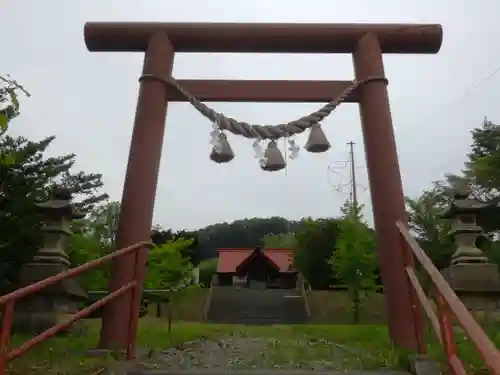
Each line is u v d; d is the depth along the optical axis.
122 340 6.67
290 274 40.41
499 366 2.38
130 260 7.12
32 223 11.22
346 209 31.36
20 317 6.99
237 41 8.73
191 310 27.77
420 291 5.13
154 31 8.66
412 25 8.80
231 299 30.41
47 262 7.34
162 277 17.67
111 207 29.81
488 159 21.86
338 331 10.58
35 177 15.20
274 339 9.20
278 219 79.69
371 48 8.55
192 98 8.20
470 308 8.00
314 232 34.56
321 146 7.95
